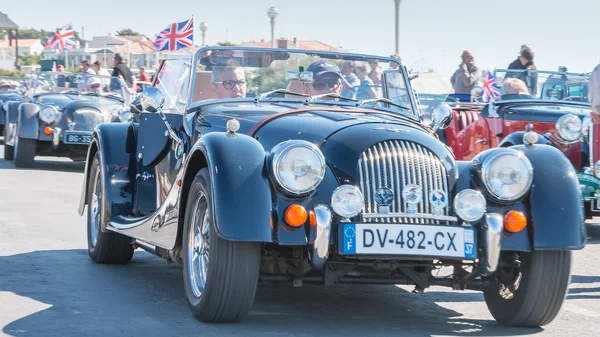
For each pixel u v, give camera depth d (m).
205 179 6.83
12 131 22.58
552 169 6.96
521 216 6.76
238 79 8.62
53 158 25.00
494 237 6.66
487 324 7.41
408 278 7.11
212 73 8.60
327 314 7.56
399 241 6.57
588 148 12.96
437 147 7.00
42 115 21.05
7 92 31.95
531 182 6.79
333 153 6.84
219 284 6.64
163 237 7.86
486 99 17.78
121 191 9.47
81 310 7.39
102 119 21.20
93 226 10.15
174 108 8.86
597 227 14.55
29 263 9.66
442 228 6.66
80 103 21.23
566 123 12.88
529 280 6.97
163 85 9.49
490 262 6.67
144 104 8.61
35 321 6.96
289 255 7.13
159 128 8.93
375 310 7.84
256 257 6.64
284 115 7.56
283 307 7.76
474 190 6.77
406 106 8.89
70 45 39.59
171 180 8.67
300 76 8.76
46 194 16.45
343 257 6.83
